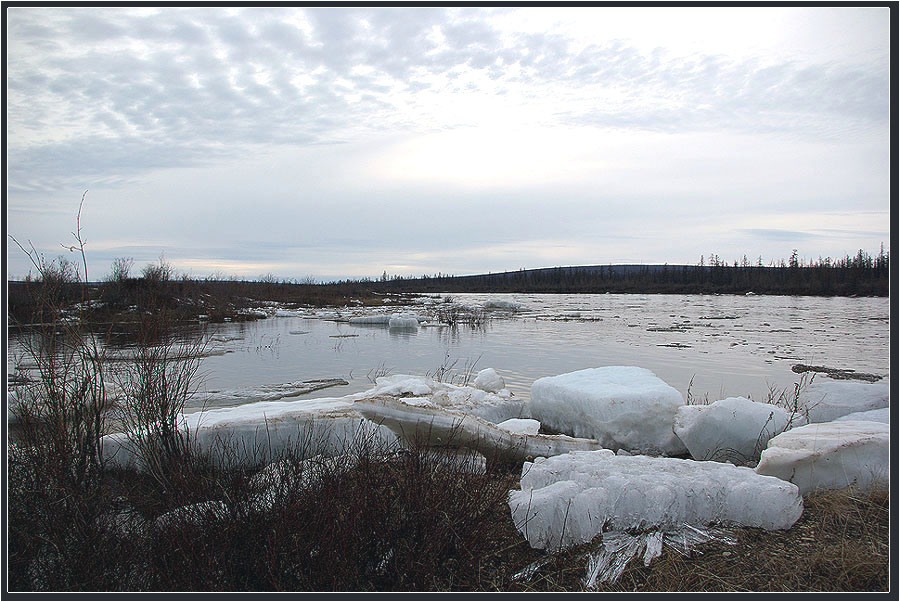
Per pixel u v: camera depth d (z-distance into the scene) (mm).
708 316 30094
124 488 4422
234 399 10195
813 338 19578
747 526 4094
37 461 4043
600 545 3896
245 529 3529
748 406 6000
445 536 3668
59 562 3412
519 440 5852
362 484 3910
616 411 6641
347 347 18094
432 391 8469
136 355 5027
